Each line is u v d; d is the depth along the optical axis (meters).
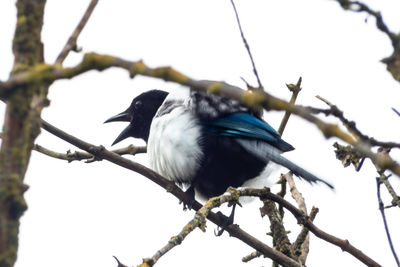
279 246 10.74
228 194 9.49
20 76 4.14
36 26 4.42
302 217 10.23
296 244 10.51
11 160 4.20
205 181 13.66
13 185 4.16
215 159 13.27
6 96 4.18
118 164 10.62
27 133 4.26
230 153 13.16
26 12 4.41
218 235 11.66
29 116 4.26
